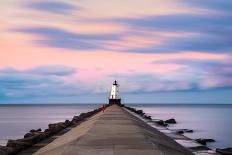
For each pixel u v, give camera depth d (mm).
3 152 14281
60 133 25047
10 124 100188
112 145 14328
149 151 13156
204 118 132375
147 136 17844
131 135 17672
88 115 50031
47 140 20469
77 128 26625
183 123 90875
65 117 143250
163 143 17359
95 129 20531
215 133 63938
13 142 16125
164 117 122062
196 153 20781
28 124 99625
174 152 15117
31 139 17781
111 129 20641
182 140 25562
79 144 14555
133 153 12734
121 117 32219
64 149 13766
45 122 108875
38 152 15781
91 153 12719
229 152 23156
